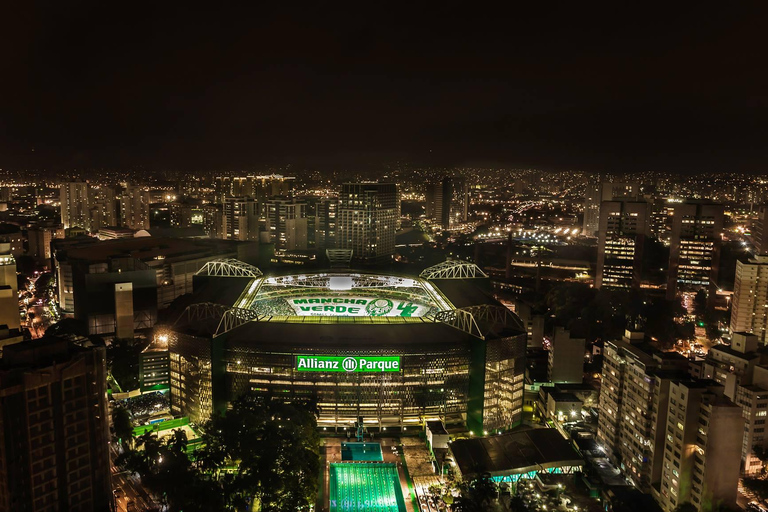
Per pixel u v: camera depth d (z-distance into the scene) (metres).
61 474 157.75
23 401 148.62
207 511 171.50
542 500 188.12
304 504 182.88
